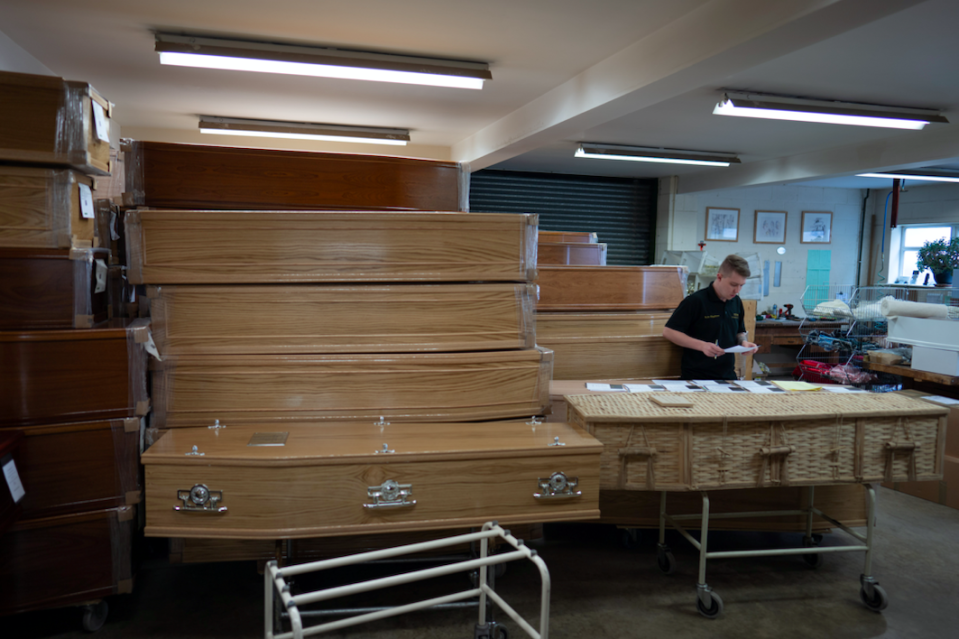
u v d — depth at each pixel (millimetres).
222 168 2604
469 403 2570
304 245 2438
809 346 7754
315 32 4000
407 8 3604
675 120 5969
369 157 2750
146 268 2365
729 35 3291
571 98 4918
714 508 2963
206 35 4051
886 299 4668
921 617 2479
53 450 2148
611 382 3242
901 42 3828
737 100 4887
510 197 9234
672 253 8023
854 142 6836
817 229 10523
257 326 2439
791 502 2977
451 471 2131
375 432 2342
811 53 4059
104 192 3092
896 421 2523
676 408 2510
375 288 2488
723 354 3357
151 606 2426
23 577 2135
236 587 2590
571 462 2225
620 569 2812
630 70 4168
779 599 2594
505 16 3705
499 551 2723
